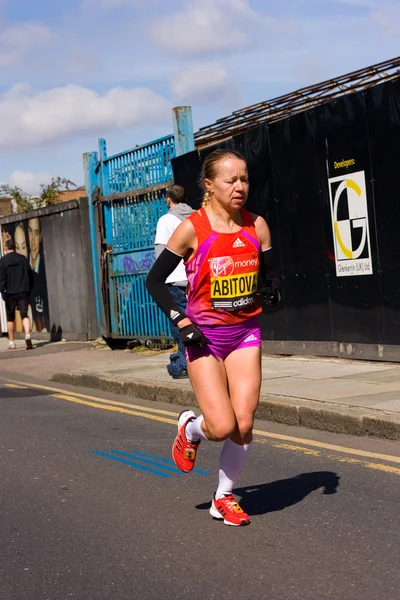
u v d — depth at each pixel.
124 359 13.33
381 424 6.89
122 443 7.44
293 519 5.02
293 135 10.84
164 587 4.08
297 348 11.15
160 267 4.66
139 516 5.25
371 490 5.54
